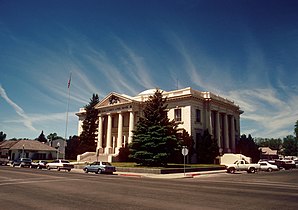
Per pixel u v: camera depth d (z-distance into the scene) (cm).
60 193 1299
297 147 12744
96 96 6619
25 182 1827
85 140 6212
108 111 6184
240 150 5941
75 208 928
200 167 3575
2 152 7506
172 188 1561
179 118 5078
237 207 980
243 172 3722
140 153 3488
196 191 1427
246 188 1636
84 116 7231
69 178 2219
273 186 1822
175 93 5238
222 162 4772
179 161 4356
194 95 4975
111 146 6228
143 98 5881
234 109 6150
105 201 1075
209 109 5222
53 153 7525
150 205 995
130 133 5525
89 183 1805
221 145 5566
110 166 3155
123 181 2027
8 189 1445
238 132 6334
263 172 3803
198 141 4953
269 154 9712
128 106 5738
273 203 1074
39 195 1230
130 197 1184
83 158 5512
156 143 3466
